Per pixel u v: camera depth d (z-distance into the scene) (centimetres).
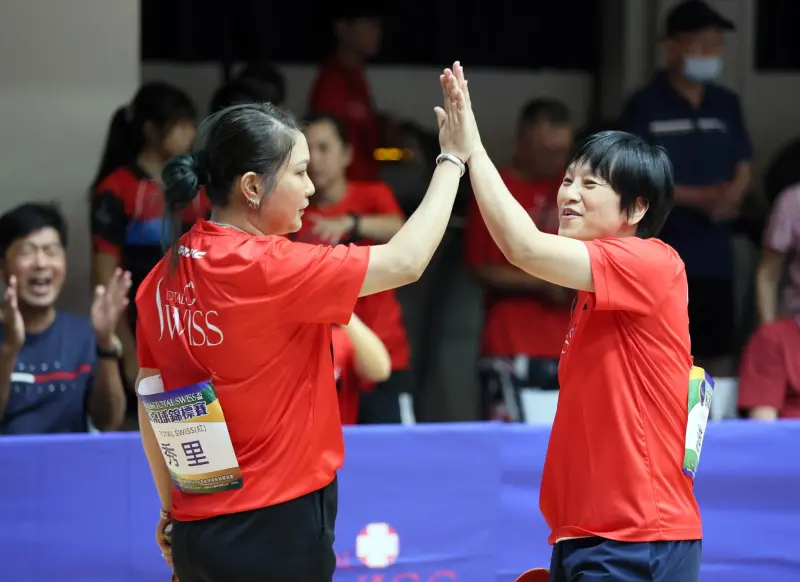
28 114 1708
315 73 2056
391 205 1596
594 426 873
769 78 2130
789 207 1650
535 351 1631
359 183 1596
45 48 1706
